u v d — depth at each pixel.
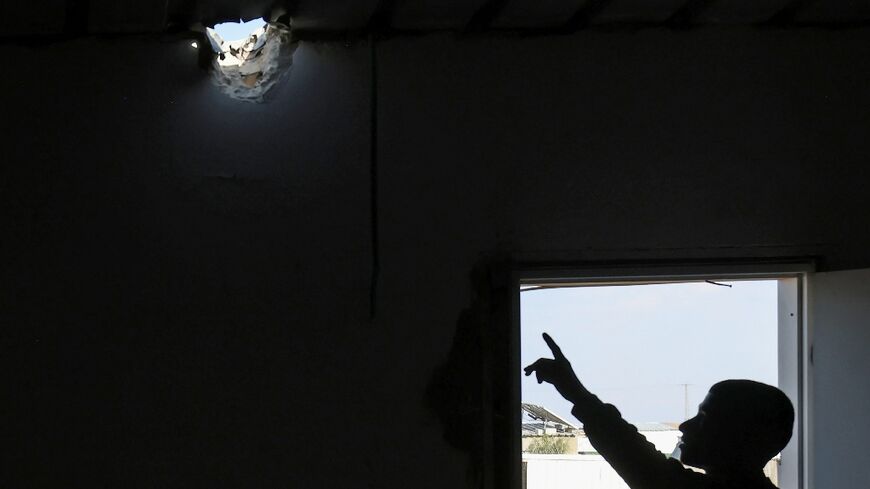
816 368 2.59
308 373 2.45
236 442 2.42
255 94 2.53
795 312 2.67
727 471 1.83
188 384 2.42
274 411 2.44
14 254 2.43
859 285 2.43
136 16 2.40
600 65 2.63
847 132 2.69
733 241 2.61
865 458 2.38
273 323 2.46
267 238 2.48
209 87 2.51
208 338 2.44
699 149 2.63
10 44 2.49
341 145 2.53
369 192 2.52
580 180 2.59
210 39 2.53
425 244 2.53
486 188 2.56
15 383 2.39
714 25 2.68
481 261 2.54
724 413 1.85
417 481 2.45
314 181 2.51
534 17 2.55
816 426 2.59
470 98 2.59
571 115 2.61
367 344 2.48
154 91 2.49
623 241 2.58
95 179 2.46
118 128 2.48
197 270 2.46
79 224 2.45
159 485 2.39
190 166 2.48
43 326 2.41
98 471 2.38
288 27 2.52
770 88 2.68
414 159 2.55
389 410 2.46
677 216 2.60
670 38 2.66
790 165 2.65
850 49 2.72
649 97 2.63
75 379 2.40
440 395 2.47
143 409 2.41
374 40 2.57
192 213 2.47
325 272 2.49
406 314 2.50
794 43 2.70
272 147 2.51
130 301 2.44
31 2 2.30
